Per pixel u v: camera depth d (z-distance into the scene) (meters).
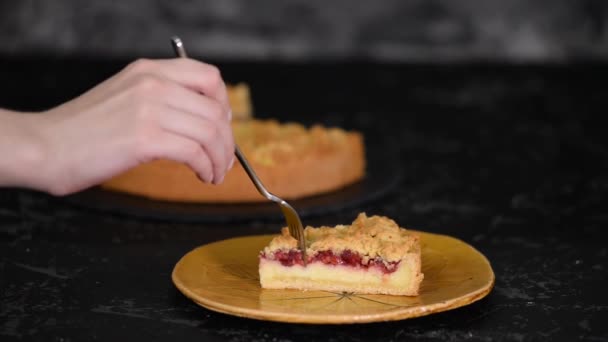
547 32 4.22
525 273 1.59
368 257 1.43
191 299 1.39
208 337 1.31
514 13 4.21
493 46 4.24
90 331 1.33
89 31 4.17
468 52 4.25
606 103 3.18
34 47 4.14
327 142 2.13
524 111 3.05
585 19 4.20
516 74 3.73
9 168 1.27
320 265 1.45
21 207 1.96
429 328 1.34
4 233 1.79
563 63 4.06
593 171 2.33
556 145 2.60
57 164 1.27
